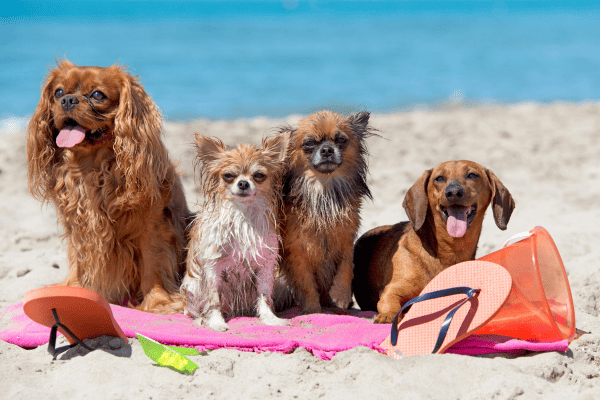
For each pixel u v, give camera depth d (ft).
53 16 76.79
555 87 25.68
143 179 7.44
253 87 25.81
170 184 7.68
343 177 7.68
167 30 53.01
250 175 7.26
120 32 50.21
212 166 7.35
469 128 15.69
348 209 7.63
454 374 6.43
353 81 27.61
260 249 7.29
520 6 116.98
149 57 34.06
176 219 7.79
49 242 9.33
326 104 22.34
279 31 53.52
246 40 44.93
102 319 6.70
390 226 8.12
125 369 6.53
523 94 24.29
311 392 6.38
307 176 7.62
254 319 7.34
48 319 6.72
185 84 26.21
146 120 7.54
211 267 7.25
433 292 6.79
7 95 22.77
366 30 55.26
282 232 7.61
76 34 47.37
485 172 7.41
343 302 7.69
